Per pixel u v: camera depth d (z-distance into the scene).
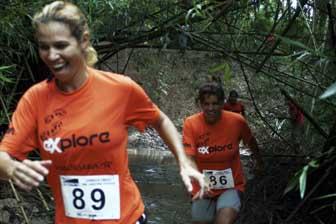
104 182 2.57
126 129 2.65
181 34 5.98
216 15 5.51
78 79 2.52
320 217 5.60
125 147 2.63
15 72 6.54
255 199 6.33
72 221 2.62
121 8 6.18
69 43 2.43
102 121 2.52
